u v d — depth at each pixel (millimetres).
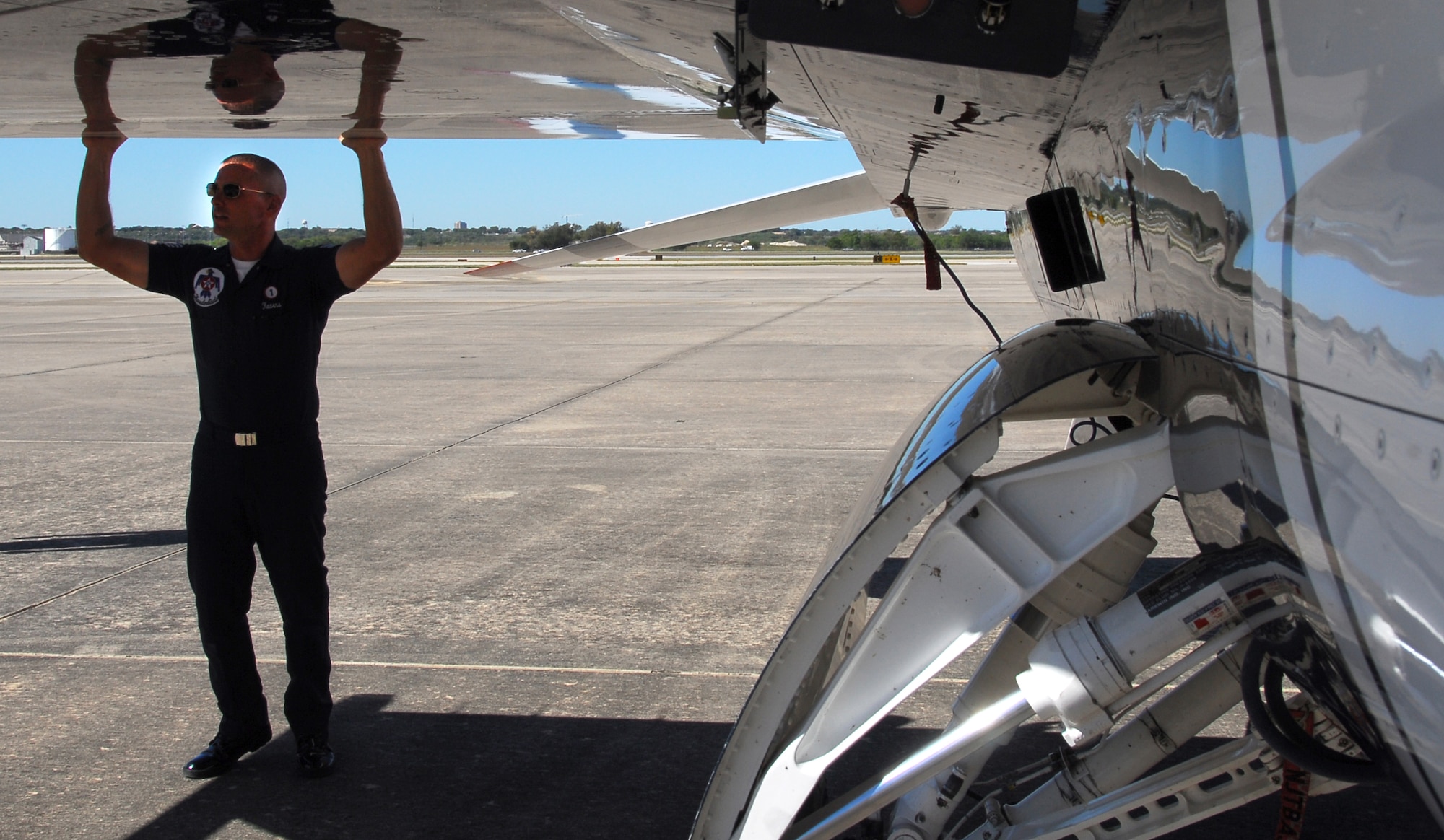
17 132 3285
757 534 5898
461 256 92688
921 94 1981
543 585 5078
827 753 1924
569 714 3688
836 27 1431
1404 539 1024
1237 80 1272
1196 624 1780
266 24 1878
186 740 3516
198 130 3244
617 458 8055
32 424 9703
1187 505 1963
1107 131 1868
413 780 3250
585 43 2057
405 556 5590
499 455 8203
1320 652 1491
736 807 1964
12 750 3445
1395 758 1349
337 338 18203
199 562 3166
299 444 3119
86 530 6148
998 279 38469
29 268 65312
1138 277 1949
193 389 12008
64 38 1984
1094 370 2197
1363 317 1032
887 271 51688
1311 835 2822
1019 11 1394
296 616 3197
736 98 2322
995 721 1881
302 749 3275
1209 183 1413
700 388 11773
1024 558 1866
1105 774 2176
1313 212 1113
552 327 20391
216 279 3029
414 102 2869
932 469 1879
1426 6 905
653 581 5105
